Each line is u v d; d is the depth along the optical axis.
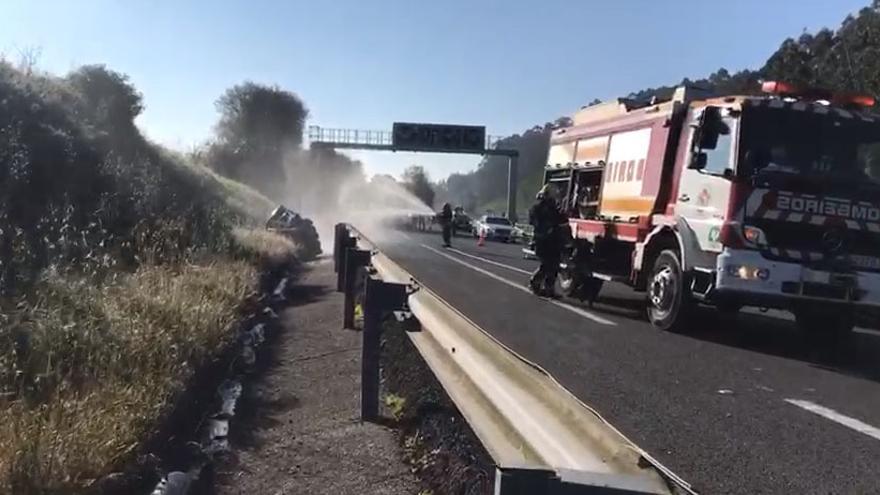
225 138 75.81
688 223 10.96
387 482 5.15
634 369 8.60
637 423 6.45
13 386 5.50
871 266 9.99
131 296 8.34
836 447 5.91
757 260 9.84
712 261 10.32
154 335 6.99
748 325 12.59
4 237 9.01
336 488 5.06
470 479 4.51
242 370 8.17
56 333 6.40
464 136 70.81
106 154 16.97
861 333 13.02
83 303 7.57
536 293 15.39
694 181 10.93
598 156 14.54
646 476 2.36
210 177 40.34
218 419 6.41
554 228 15.02
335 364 8.52
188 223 14.95
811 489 5.01
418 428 5.83
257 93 76.00
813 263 9.83
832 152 10.16
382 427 6.25
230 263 13.19
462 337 4.58
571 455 2.76
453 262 23.94
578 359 9.05
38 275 8.00
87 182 13.92
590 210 14.77
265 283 14.29
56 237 9.92
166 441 5.47
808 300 9.84
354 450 5.74
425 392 6.19
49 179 12.78
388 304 6.50
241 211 32.41
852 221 9.98
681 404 7.11
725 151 10.29
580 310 13.46
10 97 15.22
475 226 54.88
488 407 3.88
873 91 36.09
